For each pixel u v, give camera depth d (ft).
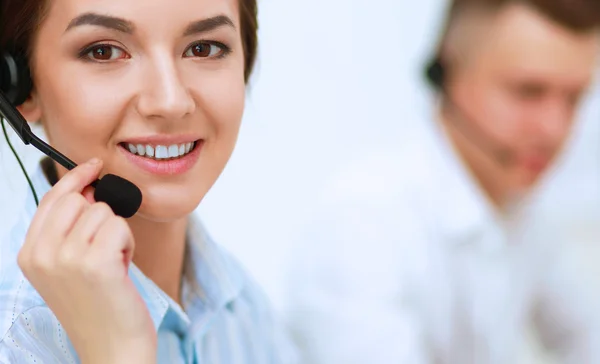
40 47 2.64
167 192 2.68
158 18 2.54
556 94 5.44
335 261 5.01
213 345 3.34
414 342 4.92
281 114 7.50
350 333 4.85
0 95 2.63
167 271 3.16
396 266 5.08
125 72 2.58
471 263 5.54
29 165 3.00
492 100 5.46
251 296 3.64
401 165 5.43
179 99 2.56
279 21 7.71
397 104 7.94
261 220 6.97
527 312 6.32
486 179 5.66
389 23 8.07
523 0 5.29
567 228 7.49
